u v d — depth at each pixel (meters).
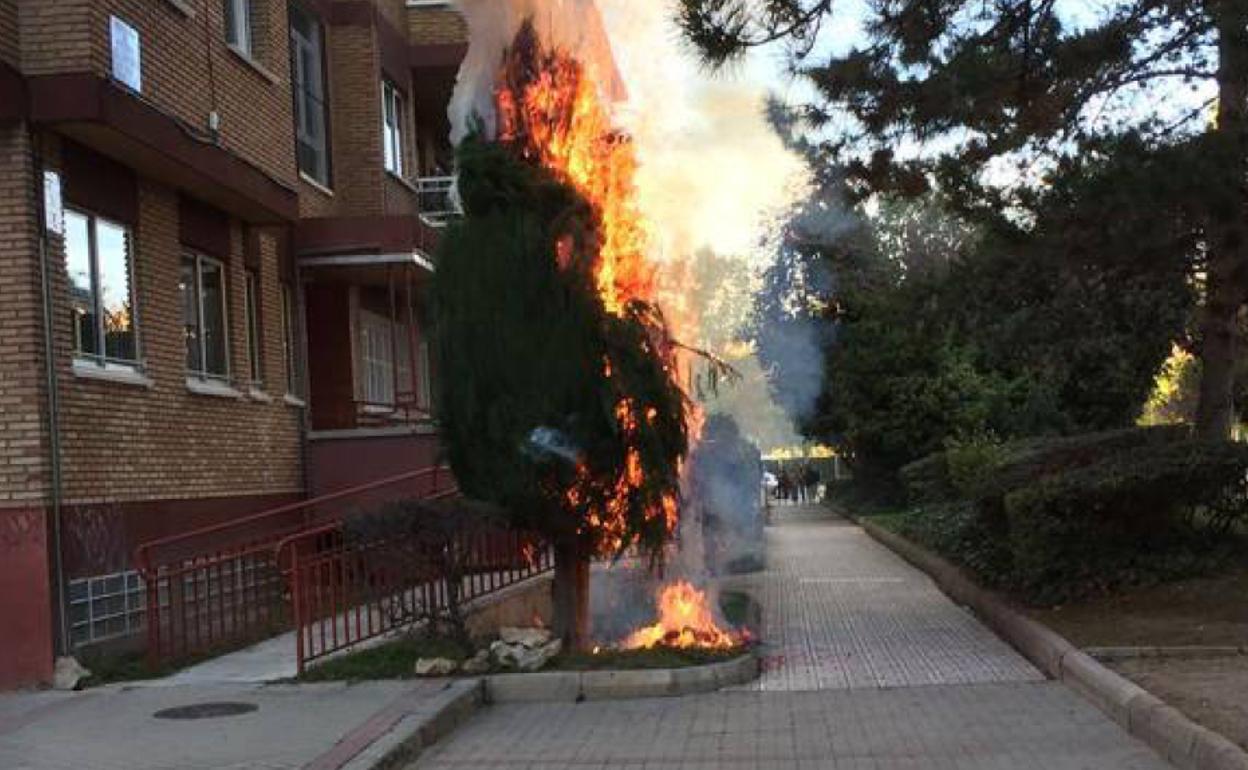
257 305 14.80
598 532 10.09
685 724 8.43
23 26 10.42
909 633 12.21
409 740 7.77
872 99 12.21
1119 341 17.17
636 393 9.96
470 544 10.70
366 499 15.11
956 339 23.30
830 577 17.62
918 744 7.63
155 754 7.53
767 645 11.54
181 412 12.40
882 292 19.34
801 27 11.27
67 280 10.57
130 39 11.21
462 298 9.89
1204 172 10.38
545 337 9.80
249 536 13.59
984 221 13.29
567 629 10.50
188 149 11.77
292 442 15.12
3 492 10.02
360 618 10.54
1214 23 10.83
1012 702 8.76
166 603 11.34
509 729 8.52
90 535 10.55
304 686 9.52
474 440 9.93
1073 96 12.35
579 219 10.04
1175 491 11.70
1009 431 27.78
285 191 14.22
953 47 11.94
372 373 18.67
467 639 10.17
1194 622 10.33
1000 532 13.62
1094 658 9.24
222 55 13.51
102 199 11.24
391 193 18.80
